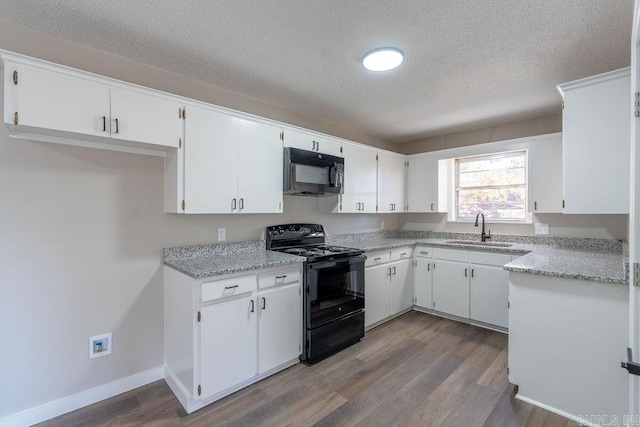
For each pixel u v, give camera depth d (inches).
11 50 70.9
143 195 90.1
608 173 79.4
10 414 71.1
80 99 69.5
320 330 103.1
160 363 93.7
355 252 116.8
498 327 127.2
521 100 116.6
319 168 119.3
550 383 77.6
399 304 144.6
